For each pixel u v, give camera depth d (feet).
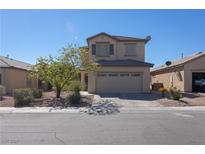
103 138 34.37
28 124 45.37
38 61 82.07
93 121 48.65
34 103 75.36
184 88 104.88
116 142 32.24
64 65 81.82
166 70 128.47
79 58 83.35
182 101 78.59
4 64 109.70
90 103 76.23
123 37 111.65
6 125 44.37
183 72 105.70
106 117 54.08
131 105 73.82
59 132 38.27
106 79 101.71
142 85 101.30
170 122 47.29
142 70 101.45
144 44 109.81
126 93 98.73
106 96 90.58
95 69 86.17
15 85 113.39
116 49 109.09
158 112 62.44
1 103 75.05
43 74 81.66
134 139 33.76
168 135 36.09
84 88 113.39
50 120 50.11
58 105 73.05
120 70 101.40
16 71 114.73
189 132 38.14
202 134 36.78
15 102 73.51
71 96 75.25
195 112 62.49
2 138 34.42
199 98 84.94
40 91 85.46
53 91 118.32
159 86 123.03
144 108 69.36
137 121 48.44
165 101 78.48
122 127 42.16
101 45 108.58
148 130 39.63
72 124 45.29
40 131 39.04
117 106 71.97
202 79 105.50
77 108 68.95
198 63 105.19
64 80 83.35
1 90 83.10
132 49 109.81
